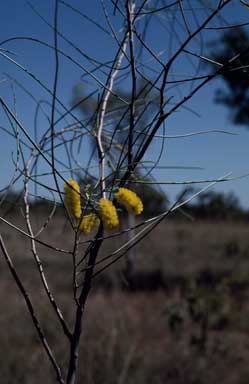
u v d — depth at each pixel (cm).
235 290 966
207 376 648
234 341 714
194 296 771
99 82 182
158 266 1416
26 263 1151
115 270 1135
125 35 191
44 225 179
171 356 658
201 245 1684
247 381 648
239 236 1764
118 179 178
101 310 843
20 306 794
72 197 168
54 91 177
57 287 1050
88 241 168
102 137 200
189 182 172
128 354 606
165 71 179
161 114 179
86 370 604
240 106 1184
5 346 641
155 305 1012
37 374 597
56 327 731
